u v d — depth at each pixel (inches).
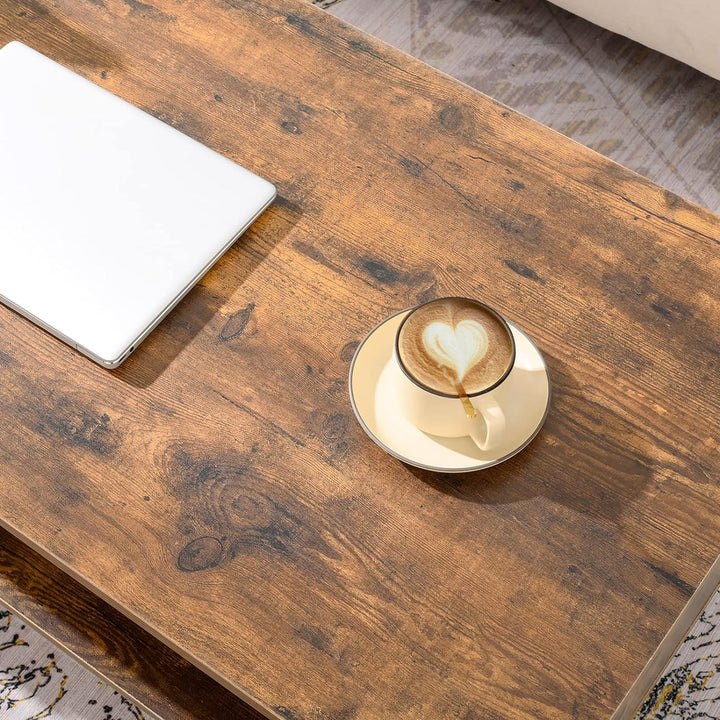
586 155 35.7
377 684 27.2
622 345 31.9
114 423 31.4
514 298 32.8
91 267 33.2
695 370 31.3
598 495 29.4
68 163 35.1
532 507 29.3
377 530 29.2
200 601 28.5
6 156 35.4
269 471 30.3
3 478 30.7
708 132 62.1
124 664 35.4
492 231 34.2
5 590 36.9
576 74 64.6
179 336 32.8
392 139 36.4
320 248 34.2
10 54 37.6
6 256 33.4
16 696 45.9
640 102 63.3
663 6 56.3
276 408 31.3
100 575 29.0
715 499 29.3
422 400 28.2
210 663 27.6
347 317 32.9
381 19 67.2
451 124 36.6
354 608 28.2
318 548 29.0
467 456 29.7
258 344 32.5
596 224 34.2
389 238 34.3
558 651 27.3
